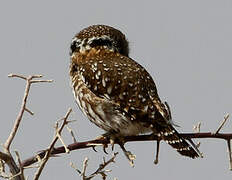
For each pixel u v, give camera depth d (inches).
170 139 394.0
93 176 324.5
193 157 385.4
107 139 416.5
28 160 323.9
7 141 296.4
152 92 426.3
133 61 449.4
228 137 360.8
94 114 427.8
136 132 421.4
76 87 443.2
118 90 419.5
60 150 349.1
